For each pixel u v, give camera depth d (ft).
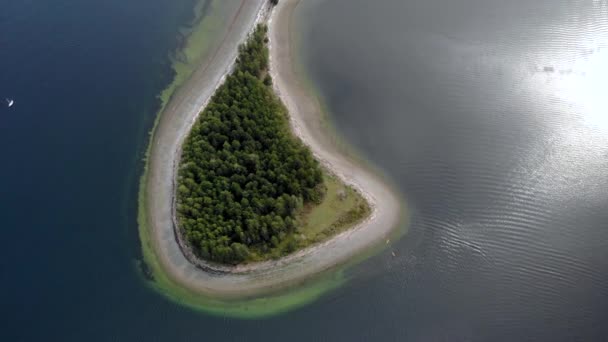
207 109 460.96
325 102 489.67
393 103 485.56
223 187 406.41
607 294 362.33
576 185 418.51
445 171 436.76
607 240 387.34
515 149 445.78
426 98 487.20
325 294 377.91
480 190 423.64
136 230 419.95
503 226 402.11
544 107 470.80
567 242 389.39
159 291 388.16
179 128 481.05
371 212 411.95
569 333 349.00
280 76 513.04
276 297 379.35
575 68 495.41
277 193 405.80
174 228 414.41
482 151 446.60
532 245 390.01
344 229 402.52
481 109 474.49
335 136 463.83
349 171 438.40
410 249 395.34
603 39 516.32
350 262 391.04
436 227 406.21
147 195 438.81
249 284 384.47
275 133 435.12
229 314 374.02
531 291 367.86
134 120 497.87
